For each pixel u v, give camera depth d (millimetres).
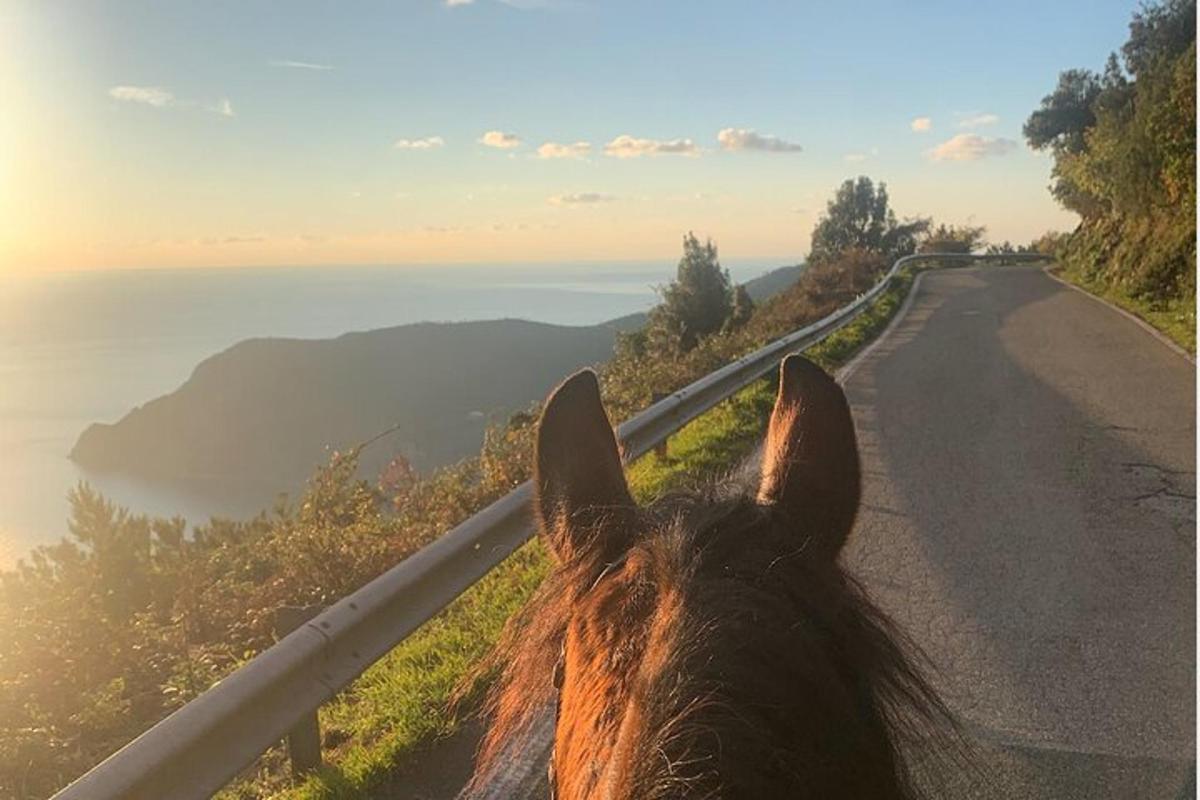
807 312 25094
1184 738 4211
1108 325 19672
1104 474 8648
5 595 6172
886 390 13375
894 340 19156
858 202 69188
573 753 1288
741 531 1465
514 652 1688
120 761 2900
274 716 3598
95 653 5367
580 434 1918
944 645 5230
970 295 29188
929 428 10797
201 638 6031
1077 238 37625
